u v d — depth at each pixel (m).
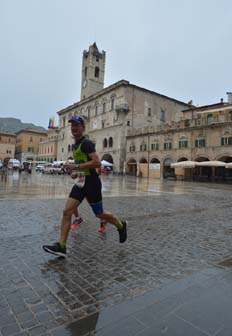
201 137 35.41
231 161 33.66
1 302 2.52
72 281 3.03
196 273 3.36
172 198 12.43
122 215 7.38
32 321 2.23
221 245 4.69
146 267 3.54
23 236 4.81
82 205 8.83
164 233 5.47
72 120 3.86
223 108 34.12
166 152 40.34
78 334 2.07
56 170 41.78
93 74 62.72
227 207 9.79
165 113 54.78
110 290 2.83
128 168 48.22
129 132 48.56
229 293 2.79
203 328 2.15
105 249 4.27
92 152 3.74
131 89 49.06
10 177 26.80
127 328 2.15
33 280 3.02
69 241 4.64
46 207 8.07
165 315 2.35
